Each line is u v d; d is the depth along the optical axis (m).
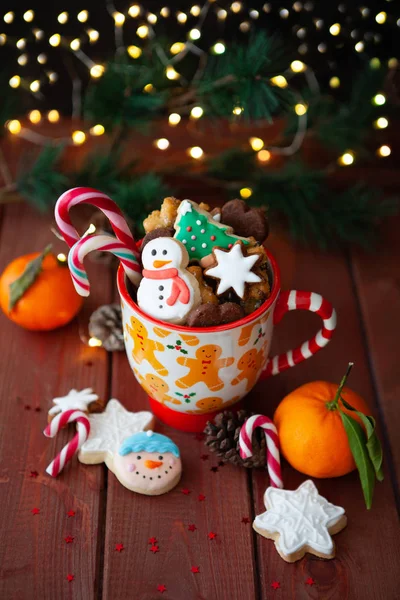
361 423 0.59
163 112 0.86
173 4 0.83
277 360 0.63
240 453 0.59
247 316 0.54
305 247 0.79
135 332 0.56
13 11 0.83
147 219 0.58
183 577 0.55
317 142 0.86
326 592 0.54
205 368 0.56
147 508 0.58
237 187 0.80
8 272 0.69
